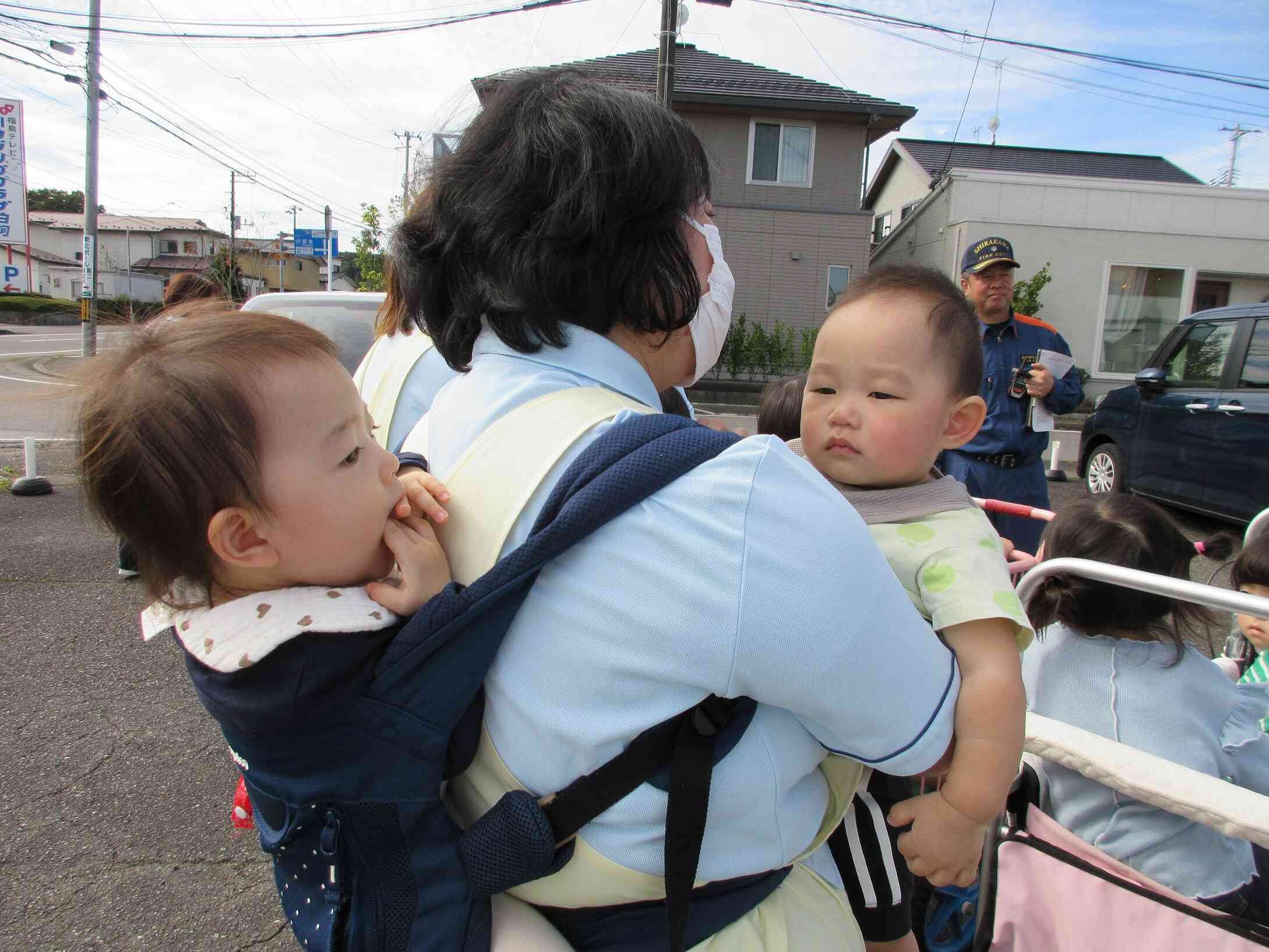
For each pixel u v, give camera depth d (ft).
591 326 2.79
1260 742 5.11
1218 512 19.34
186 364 2.26
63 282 147.23
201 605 2.51
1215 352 20.01
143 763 9.07
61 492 21.15
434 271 2.98
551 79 2.85
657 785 2.42
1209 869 4.50
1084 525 5.42
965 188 45.62
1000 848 4.67
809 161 51.34
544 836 2.38
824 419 3.61
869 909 4.07
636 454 2.33
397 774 2.38
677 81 50.83
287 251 141.18
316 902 2.52
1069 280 45.93
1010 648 3.01
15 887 7.13
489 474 2.58
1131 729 5.03
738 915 2.71
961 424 3.68
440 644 2.31
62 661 11.49
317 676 2.27
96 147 46.85
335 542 2.42
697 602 2.23
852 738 2.51
